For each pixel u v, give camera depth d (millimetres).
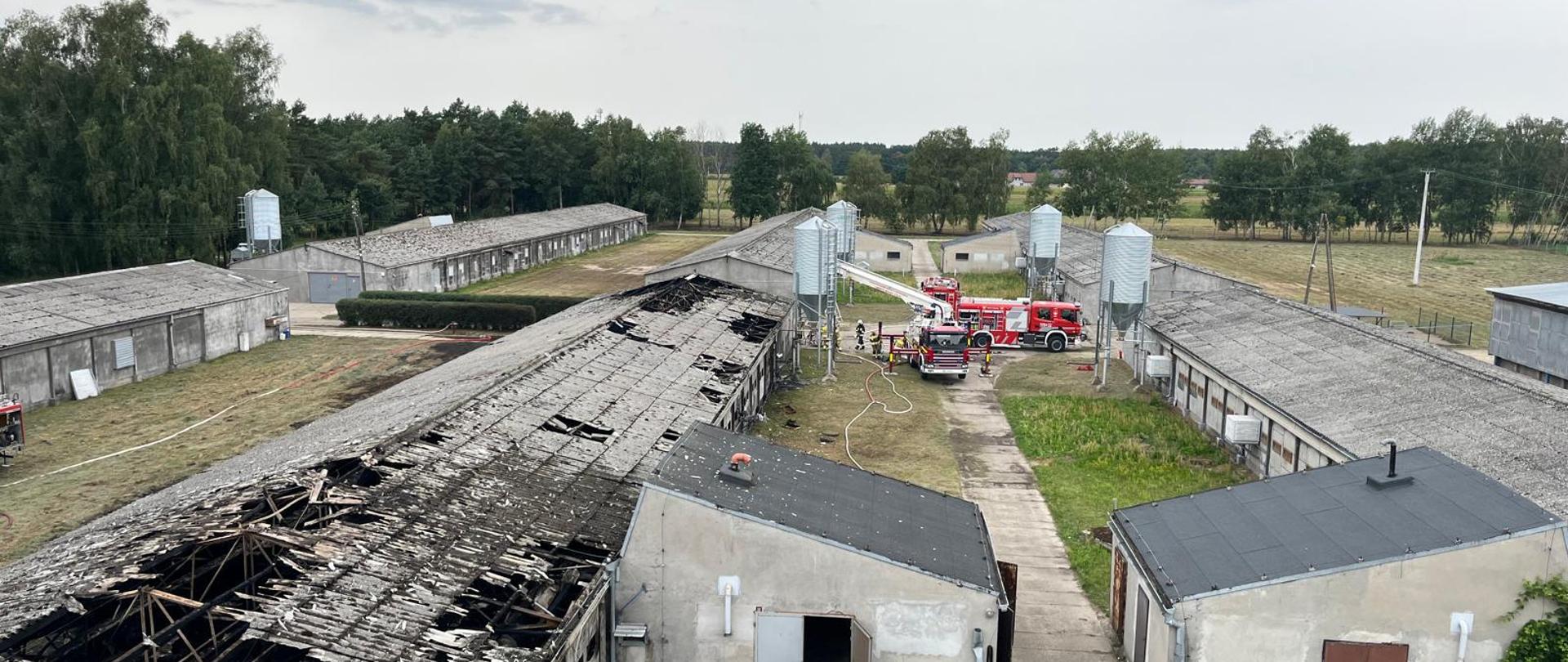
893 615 20766
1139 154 161500
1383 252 131625
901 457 42531
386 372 57594
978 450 43688
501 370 36219
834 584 20750
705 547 20844
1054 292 86312
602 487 26656
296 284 82562
